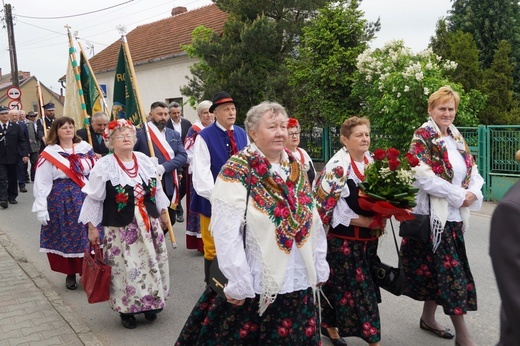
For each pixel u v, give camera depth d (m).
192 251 6.98
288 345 2.79
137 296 4.30
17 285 5.37
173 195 6.83
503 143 9.73
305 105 14.09
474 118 11.67
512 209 1.57
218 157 4.55
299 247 2.78
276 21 15.99
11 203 10.63
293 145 4.86
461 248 3.90
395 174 3.45
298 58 15.64
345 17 13.04
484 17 18.86
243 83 15.08
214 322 2.93
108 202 4.25
